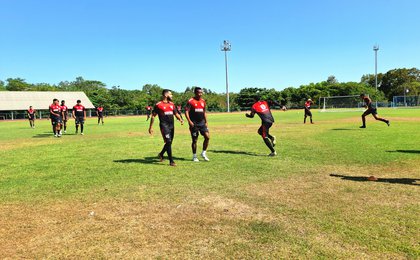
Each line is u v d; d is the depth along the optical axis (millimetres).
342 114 41750
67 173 7684
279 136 15078
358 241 3807
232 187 6227
